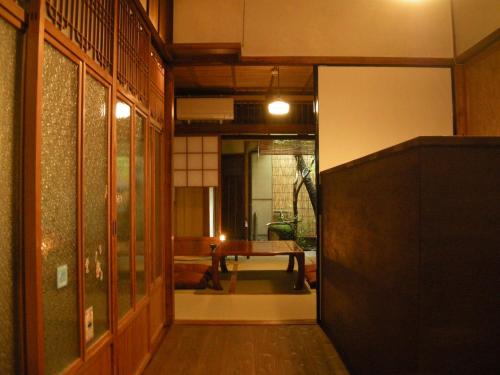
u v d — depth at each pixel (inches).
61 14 59.1
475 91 137.3
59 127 59.5
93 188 73.1
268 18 147.3
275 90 256.8
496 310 59.6
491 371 59.6
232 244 227.0
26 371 50.0
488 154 59.9
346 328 106.5
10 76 48.4
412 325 61.9
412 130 146.3
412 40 147.2
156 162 129.4
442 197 59.5
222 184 339.3
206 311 157.1
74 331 64.2
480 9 129.1
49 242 56.6
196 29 146.3
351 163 98.4
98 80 74.3
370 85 147.1
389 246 72.9
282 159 344.2
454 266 59.4
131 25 97.0
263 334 132.0
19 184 50.0
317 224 144.7
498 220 59.9
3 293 46.9
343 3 148.1
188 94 265.4
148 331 111.3
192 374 102.7
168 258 141.1
